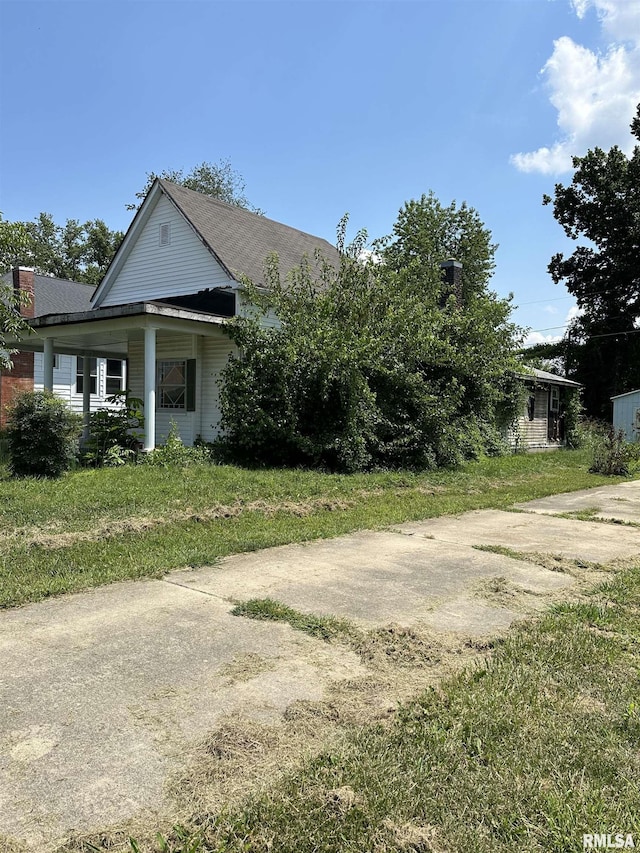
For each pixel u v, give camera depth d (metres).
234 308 14.57
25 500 7.20
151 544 5.79
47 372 13.34
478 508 8.93
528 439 21.38
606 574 5.31
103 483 8.56
